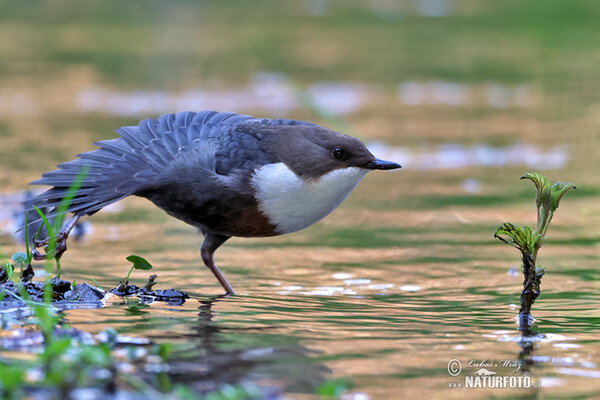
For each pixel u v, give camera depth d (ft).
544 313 27.50
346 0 134.72
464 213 43.57
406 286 31.60
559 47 97.25
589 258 35.27
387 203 45.88
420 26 111.34
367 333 24.76
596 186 48.06
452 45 97.91
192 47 93.45
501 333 24.88
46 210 32.14
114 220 42.73
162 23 110.83
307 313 27.27
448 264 34.94
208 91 71.82
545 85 79.10
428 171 52.39
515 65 87.81
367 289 31.17
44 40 96.78
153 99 68.69
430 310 27.94
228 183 29.68
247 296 29.89
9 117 62.18
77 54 88.53
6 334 22.88
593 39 102.06
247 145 30.30
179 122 32.58
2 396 17.72
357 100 70.85
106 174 30.50
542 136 60.70
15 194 43.39
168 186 30.17
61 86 73.56
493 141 59.06
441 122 64.44
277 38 100.27
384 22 113.91
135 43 95.61
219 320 25.96
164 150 30.94
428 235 39.81
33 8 121.60
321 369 21.18
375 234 40.09
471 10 122.83
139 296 29.09
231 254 36.94
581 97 74.33
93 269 33.17
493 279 32.63
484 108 69.77
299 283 32.09
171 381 19.84
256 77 78.18
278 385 19.80
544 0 125.70
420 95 74.08
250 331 24.70
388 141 58.29
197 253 36.78
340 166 30.25
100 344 22.02
